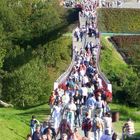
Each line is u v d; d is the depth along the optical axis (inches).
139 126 5118.1
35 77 6604.3
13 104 6520.7
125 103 7062.0
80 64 6131.9
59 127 3607.3
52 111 4104.3
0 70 7086.6
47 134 3275.1
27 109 6112.2
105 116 3740.2
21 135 3831.2
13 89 6565.0
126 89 7175.2
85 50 7352.4
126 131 3725.4
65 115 3917.3
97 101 4188.0
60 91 4517.7
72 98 4220.0
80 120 4015.8
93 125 3646.7
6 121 3929.6
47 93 6643.7
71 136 3289.9
